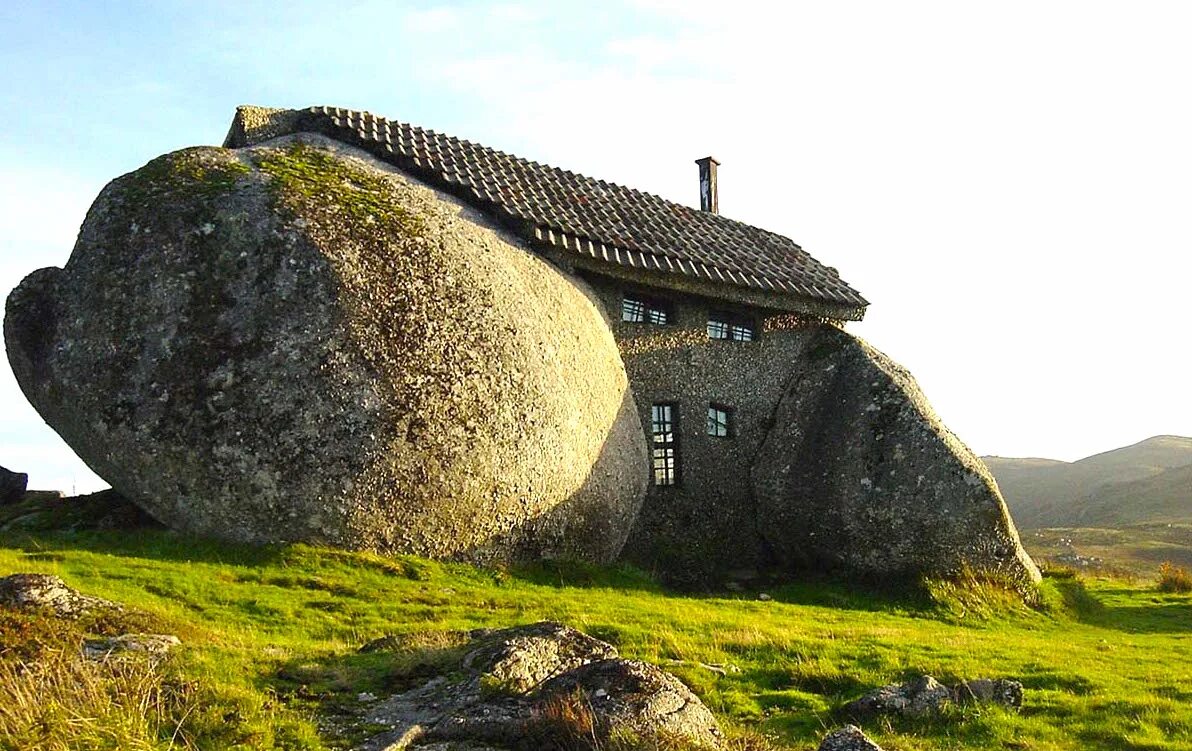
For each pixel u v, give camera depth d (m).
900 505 20.70
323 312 15.95
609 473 19.31
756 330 23.91
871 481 21.09
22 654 7.85
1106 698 11.09
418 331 16.38
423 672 8.90
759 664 11.88
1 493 19.23
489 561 16.80
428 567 15.72
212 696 7.62
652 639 12.46
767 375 23.72
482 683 8.15
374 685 8.67
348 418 15.53
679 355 22.45
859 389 22.30
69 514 16.70
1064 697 11.11
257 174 17.73
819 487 21.78
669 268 21.66
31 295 16.83
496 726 7.54
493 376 16.81
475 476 16.33
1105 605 22.38
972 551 20.42
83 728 6.54
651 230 23.33
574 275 20.84
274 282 16.08
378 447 15.58
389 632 12.08
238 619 12.04
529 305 18.19
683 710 7.82
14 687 6.81
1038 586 20.66
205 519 15.35
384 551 15.78
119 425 15.45
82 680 7.15
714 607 16.62
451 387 16.30
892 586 20.47
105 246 16.61
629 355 21.73
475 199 20.22
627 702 7.62
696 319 22.86
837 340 23.78
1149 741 9.65
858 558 20.98
